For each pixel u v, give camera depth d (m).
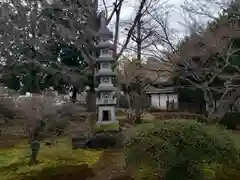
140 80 15.52
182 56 12.58
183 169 3.97
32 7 16.36
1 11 15.28
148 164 3.97
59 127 8.79
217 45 11.55
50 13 16.91
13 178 5.95
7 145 9.62
